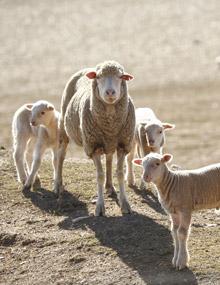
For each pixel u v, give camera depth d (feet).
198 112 136.36
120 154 45.96
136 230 42.75
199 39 203.21
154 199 49.01
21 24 228.22
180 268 37.91
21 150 53.26
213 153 103.60
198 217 45.85
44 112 50.98
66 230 44.06
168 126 50.49
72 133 48.52
